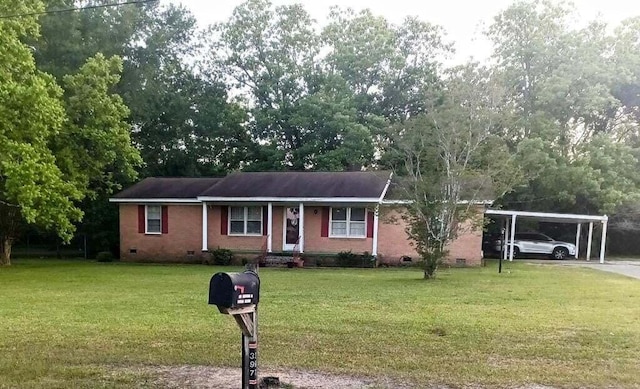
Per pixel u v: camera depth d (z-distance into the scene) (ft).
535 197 83.97
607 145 82.69
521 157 78.95
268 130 103.45
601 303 31.86
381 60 103.55
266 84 103.81
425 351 19.65
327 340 21.45
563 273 53.36
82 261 74.79
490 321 25.59
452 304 31.32
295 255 66.95
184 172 100.63
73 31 75.56
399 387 15.43
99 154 65.21
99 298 34.35
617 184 80.64
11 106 47.11
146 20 94.02
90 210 81.71
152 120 95.81
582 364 17.93
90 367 17.61
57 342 21.17
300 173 75.15
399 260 66.44
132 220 75.05
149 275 51.88
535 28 89.81
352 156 90.94
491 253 82.02
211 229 71.97
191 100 103.04
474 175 46.65
